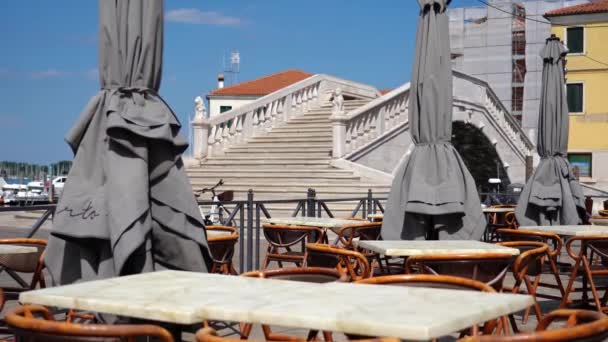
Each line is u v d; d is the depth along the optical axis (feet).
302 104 86.22
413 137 23.20
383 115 74.49
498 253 15.58
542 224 34.55
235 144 77.41
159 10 15.74
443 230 21.97
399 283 12.68
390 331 8.09
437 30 23.26
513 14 169.78
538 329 10.07
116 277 12.63
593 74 142.10
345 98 99.55
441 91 22.90
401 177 22.91
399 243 18.66
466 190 22.09
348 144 69.72
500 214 44.50
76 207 14.30
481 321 8.90
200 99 74.28
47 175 192.65
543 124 35.81
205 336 8.22
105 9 15.26
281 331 21.03
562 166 35.06
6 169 216.54
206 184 68.13
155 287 11.15
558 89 36.09
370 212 41.68
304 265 23.29
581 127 143.13
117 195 14.08
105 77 15.23
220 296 10.23
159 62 15.78
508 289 19.45
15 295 18.57
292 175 67.15
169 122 15.02
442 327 8.14
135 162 14.48
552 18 144.87
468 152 109.81
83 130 14.97
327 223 27.27
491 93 99.30
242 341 7.98
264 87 183.42
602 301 23.03
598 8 140.26
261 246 45.44
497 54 189.78
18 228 61.72
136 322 11.89
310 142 74.33
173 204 15.11
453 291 10.52
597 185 140.67
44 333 8.70
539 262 19.65
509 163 105.50
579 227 25.72
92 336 8.55
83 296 10.33
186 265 15.20
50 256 14.62
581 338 8.04
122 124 14.23
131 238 13.83
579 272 23.04
